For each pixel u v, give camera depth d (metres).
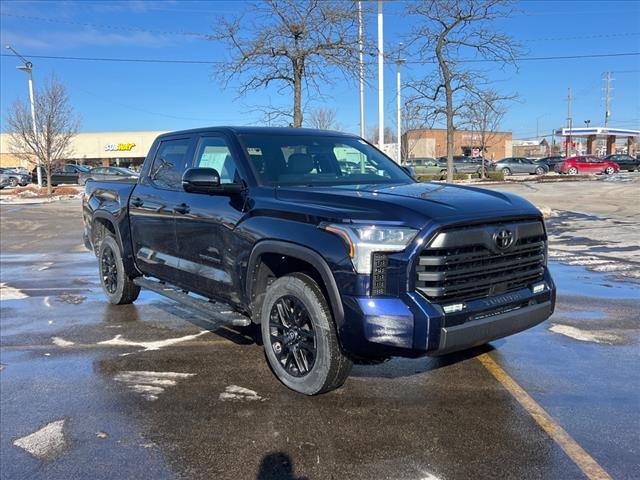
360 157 5.27
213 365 4.75
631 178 35.69
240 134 4.87
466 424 3.62
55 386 4.32
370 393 4.12
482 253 3.66
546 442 3.37
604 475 3.01
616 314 6.20
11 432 3.58
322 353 3.84
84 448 3.37
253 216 4.26
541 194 24.30
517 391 4.12
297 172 4.70
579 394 4.07
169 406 3.95
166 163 5.72
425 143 70.81
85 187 7.56
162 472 3.11
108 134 71.81
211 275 4.78
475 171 45.41
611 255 9.90
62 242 12.98
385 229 3.45
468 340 3.54
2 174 39.81
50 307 6.79
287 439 3.45
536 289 4.05
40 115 28.86
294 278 4.01
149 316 6.35
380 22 17.86
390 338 3.39
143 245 5.98
